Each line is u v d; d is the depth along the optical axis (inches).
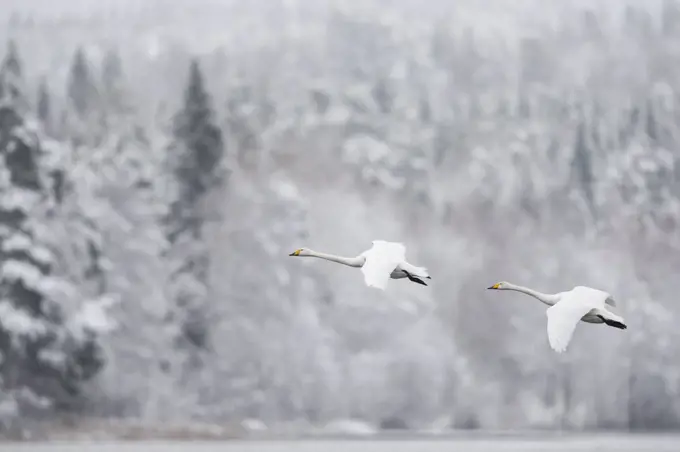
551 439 2957.7
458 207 4889.3
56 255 2827.3
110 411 2906.0
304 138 5743.1
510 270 4030.5
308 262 3363.7
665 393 3489.2
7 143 2827.3
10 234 2689.5
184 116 4069.9
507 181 5211.6
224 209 3550.7
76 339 2677.2
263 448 2529.5
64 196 2987.2
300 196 3730.3
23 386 2652.6
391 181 5246.1
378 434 3009.4
